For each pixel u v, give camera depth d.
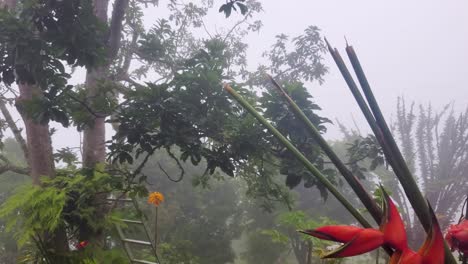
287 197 5.77
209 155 4.18
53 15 3.63
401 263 0.69
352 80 0.77
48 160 5.43
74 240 5.44
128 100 4.04
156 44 6.43
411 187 0.73
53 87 3.74
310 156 4.23
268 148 4.18
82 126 4.29
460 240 0.94
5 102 6.45
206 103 4.18
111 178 4.40
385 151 0.75
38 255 4.64
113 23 5.18
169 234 12.83
